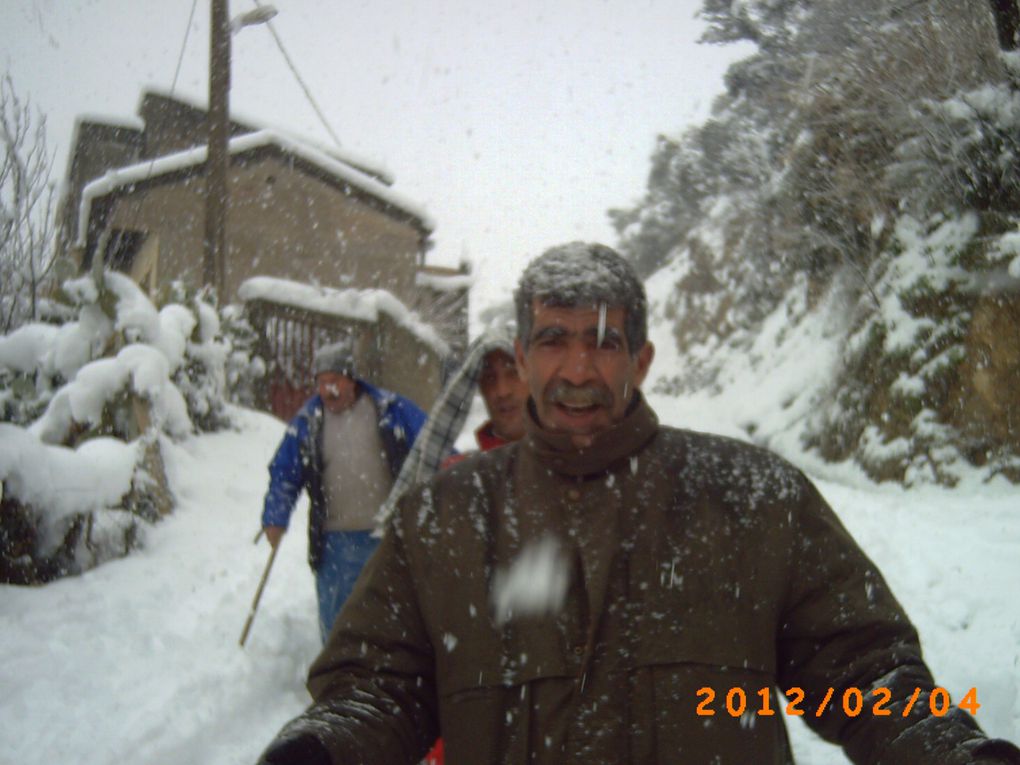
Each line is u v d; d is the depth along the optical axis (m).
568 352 1.85
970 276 11.31
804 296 20.03
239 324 14.80
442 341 22.83
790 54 17.03
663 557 1.78
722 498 1.82
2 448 6.02
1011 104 10.87
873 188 12.99
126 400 7.82
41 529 6.17
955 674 4.96
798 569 1.79
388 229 24.48
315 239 23.64
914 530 8.20
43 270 10.37
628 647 1.73
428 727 1.83
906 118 11.90
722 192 26.11
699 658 1.71
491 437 4.00
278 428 13.23
